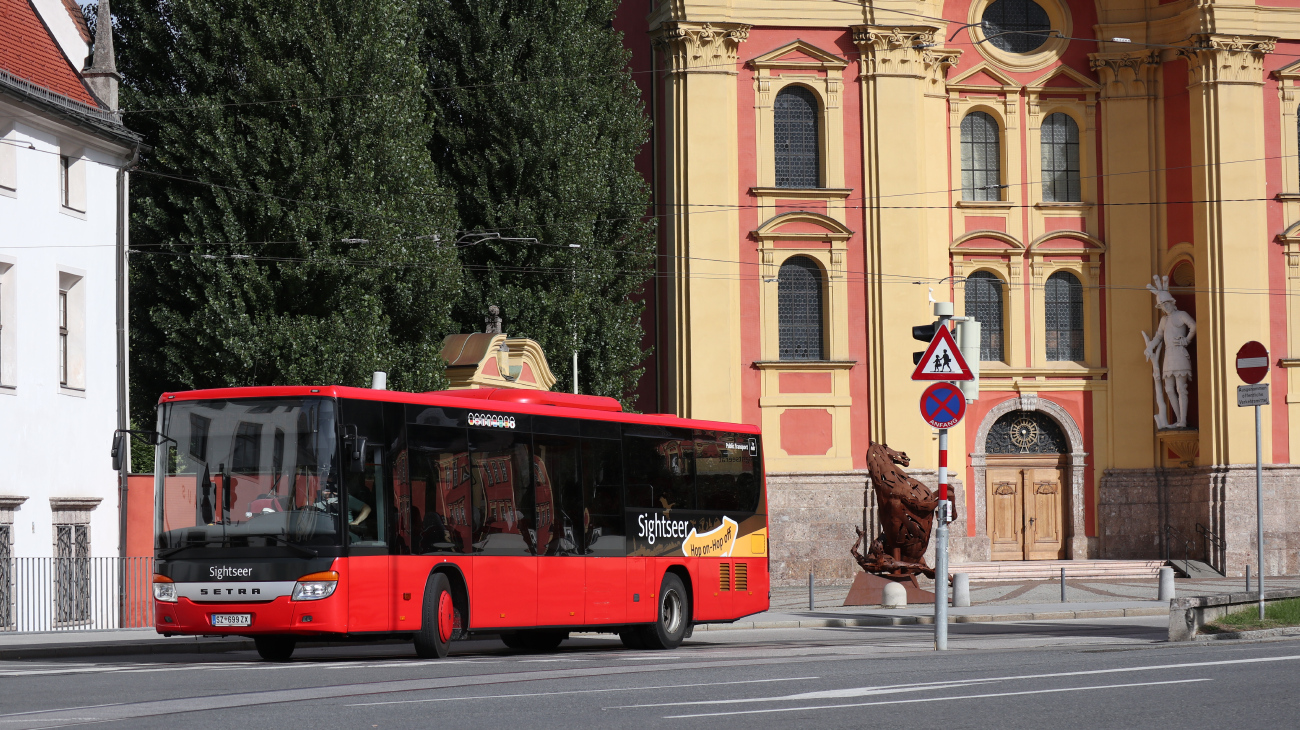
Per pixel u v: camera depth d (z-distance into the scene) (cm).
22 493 2669
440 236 3375
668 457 2258
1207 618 1967
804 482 4081
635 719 1094
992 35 4506
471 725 1070
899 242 4162
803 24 4166
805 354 4159
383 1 3241
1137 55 4459
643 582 2170
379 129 3197
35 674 1623
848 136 4188
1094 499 4469
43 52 2944
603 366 3897
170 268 3173
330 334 3095
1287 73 4312
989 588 3803
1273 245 4300
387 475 1811
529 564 1995
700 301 4075
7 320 2670
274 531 1739
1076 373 4462
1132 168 4481
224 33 3159
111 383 2980
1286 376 4272
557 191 3778
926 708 1134
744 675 1467
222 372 3127
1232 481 4212
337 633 1730
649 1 4334
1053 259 4488
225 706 1231
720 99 4112
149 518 2984
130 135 3008
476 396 2086
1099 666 1473
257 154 3119
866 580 3312
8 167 2677
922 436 4138
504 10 3866
